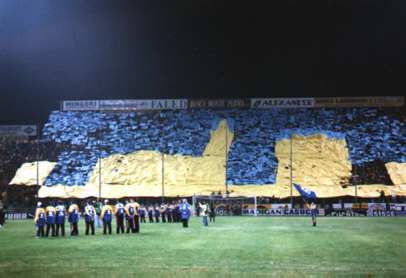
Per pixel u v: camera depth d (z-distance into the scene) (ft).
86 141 309.63
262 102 327.26
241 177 279.08
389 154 287.28
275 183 273.33
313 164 284.20
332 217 221.46
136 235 129.70
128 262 79.00
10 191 276.41
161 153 298.35
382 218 209.67
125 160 294.05
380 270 70.38
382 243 105.70
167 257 84.38
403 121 309.83
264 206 240.73
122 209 138.10
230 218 215.31
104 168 288.92
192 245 102.94
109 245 104.32
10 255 89.20
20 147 311.06
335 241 110.22
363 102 322.96
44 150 305.53
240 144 301.63
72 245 105.29
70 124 322.96
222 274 67.41
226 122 317.63
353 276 65.72
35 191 275.18
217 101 329.72
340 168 280.10
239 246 100.63
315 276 65.72
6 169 293.43
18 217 237.86
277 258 82.48
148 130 315.58
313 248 96.58
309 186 270.26
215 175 281.33
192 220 203.62
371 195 259.39
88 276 67.05
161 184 276.82
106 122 322.96
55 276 67.26
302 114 320.70
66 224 186.50
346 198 258.98
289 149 295.48
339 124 310.65
